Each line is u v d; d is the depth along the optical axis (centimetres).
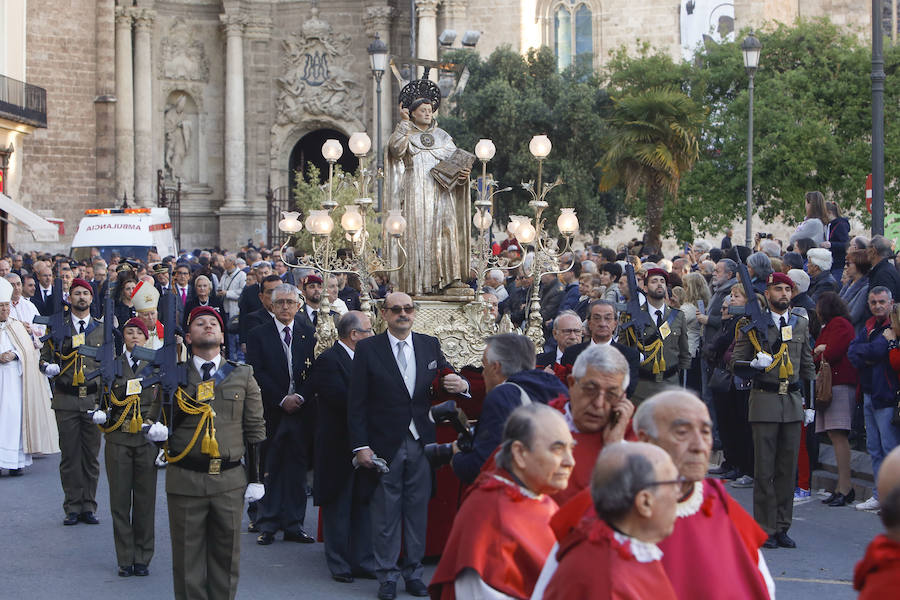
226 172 4981
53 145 4681
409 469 961
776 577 991
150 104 4891
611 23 4466
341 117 5003
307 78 5019
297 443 1162
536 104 3822
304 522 1240
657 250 2878
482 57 4519
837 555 1068
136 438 1023
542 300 1772
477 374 1120
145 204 4859
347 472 1020
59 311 1272
